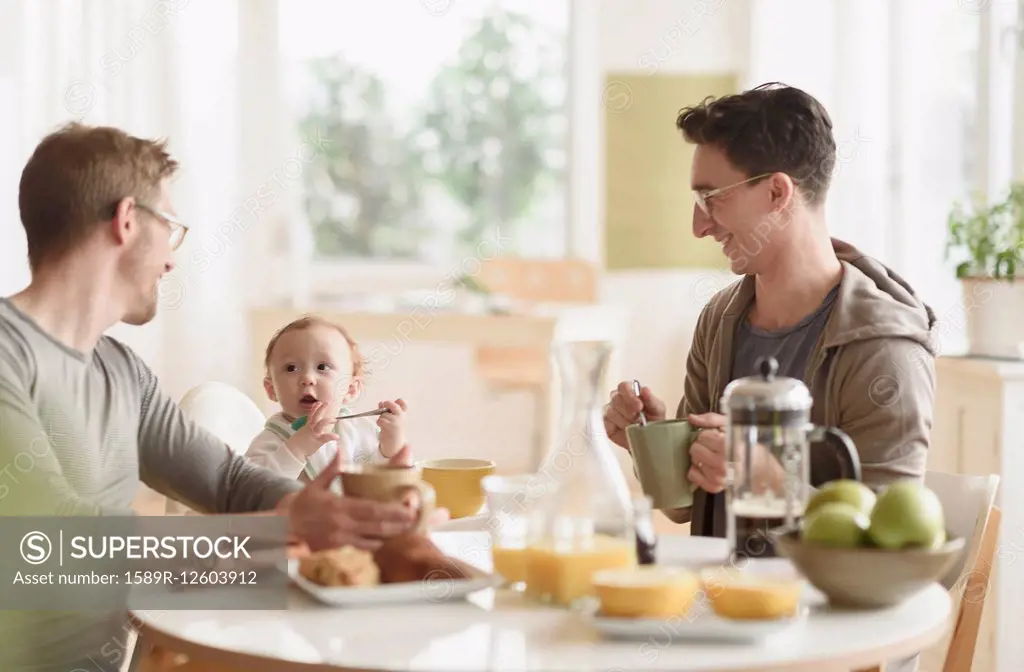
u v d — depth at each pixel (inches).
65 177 60.9
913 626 50.3
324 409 84.3
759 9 215.2
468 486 67.4
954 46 161.5
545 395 188.4
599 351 54.6
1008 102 148.9
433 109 232.4
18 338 60.4
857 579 51.2
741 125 73.6
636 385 75.7
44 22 177.8
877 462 70.0
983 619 106.8
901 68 167.5
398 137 232.5
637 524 55.4
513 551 56.0
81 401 62.7
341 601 53.0
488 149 233.1
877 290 74.4
